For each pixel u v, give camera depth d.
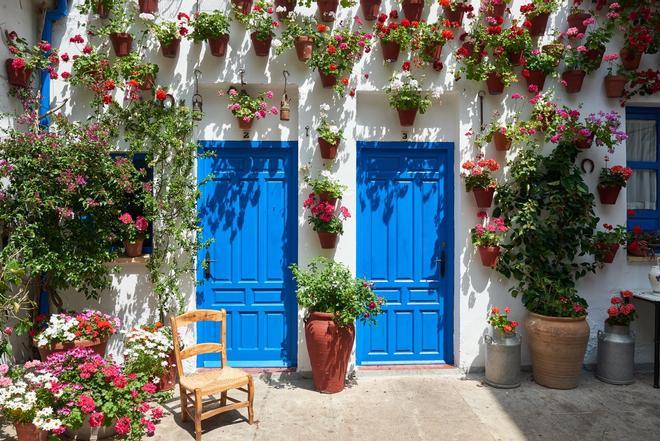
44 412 2.68
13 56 3.78
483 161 4.08
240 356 4.33
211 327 4.30
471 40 4.17
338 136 4.03
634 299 4.42
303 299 3.64
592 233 4.18
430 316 4.42
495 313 4.00
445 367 4.32
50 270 3.57
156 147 3.99
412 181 4.41
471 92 4.25
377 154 4.39
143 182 4.11
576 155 4.26
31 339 3.91
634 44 4.21
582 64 4.26
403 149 4.38
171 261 4.08
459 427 3.23
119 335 4.08
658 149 4.65
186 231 4.10
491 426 3.25
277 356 4.34
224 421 3.31
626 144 4.52
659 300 3.89
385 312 4.39
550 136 4.24
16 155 3.43
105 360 3.15
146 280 4.11
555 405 3.58
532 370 4.07
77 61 3.89
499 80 4.13
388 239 4.38
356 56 4.13
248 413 3.28
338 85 4.03
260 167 4.33
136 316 4.10
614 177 4.22
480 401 3.64
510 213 4.25
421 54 4.12
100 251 3.65
